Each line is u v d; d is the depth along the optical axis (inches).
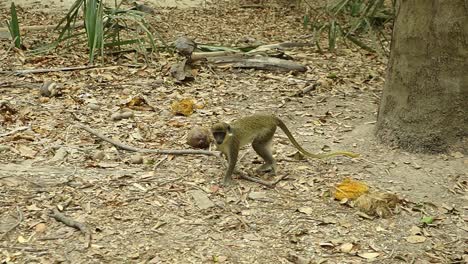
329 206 195.9
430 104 233.5
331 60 386.6
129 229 178.5
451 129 233.5
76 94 297.0
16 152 225.5
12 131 245.4
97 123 260.2
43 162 218.7
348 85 332.5
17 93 295.1
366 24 444.1
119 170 214.7
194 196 198.5
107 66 345.4
